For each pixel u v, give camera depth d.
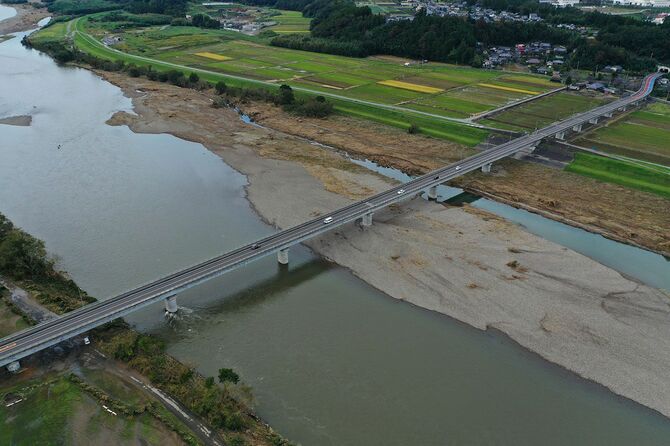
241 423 48.88
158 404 50.97
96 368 55.59
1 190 101.69
